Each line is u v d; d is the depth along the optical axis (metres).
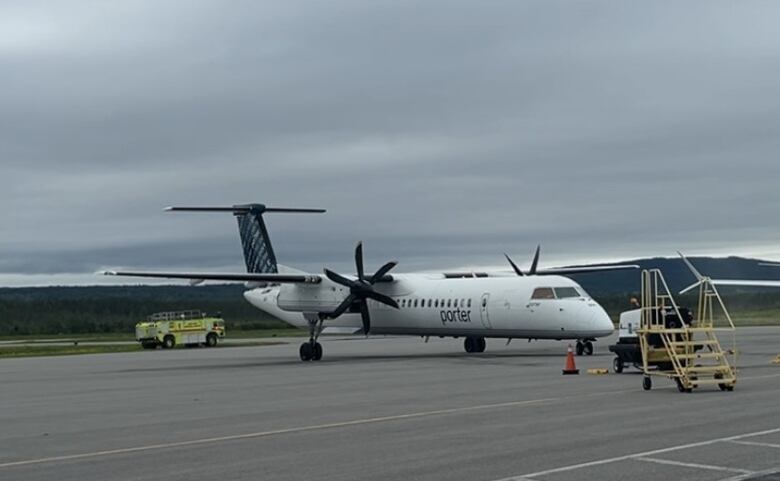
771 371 26.44
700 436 14.06
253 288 48.84
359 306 40.94
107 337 98.69
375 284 42.34
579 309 36.06
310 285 40.91
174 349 62.56
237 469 12.31
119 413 19.78
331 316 40.38
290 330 104.38
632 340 26.44
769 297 105.62
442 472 11.71
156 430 16.56
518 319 37.28
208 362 41.47
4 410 21.23
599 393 20.89
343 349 52.03
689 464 11.84
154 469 12.48
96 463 13.10
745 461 11.98
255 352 52.75
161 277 38.78
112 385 28.34
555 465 11.97
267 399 22.02
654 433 14.46
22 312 111.31
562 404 18.80
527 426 15.62
